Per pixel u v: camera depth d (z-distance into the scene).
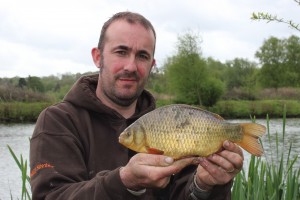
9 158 16.52
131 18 3.19
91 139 3.02
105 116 3.11
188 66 45.19
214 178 2.53
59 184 2.63
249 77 66.31
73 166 2.77
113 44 3.17
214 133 2.43
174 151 2.38
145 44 3.19
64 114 2.98
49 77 54.44
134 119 3.26
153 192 3.14
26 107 35.47
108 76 3.21
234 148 2.46
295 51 62.41
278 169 4.40
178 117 2.39
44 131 2.87
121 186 2.29
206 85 44.50
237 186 4.01
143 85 3.26
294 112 41.03
